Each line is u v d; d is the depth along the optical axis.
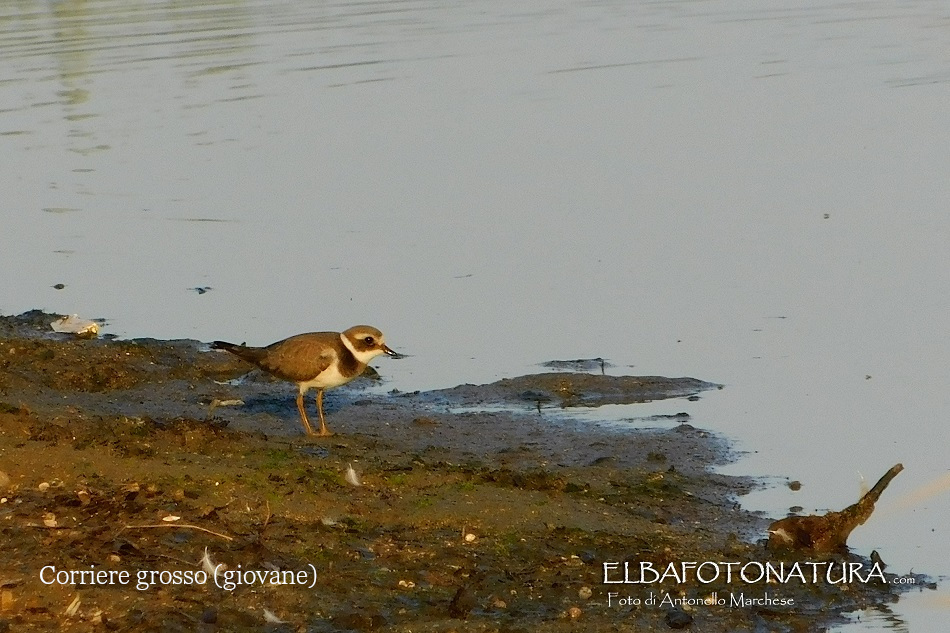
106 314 22.84
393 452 16.44
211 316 22.69
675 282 24.00
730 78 39.41
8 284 24.45
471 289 23.86
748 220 27.22
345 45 45.06
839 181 29.47
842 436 17.39
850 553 13.85
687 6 52.88
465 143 33.25
